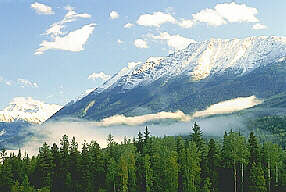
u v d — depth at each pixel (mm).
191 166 145625
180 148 160375
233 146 152125
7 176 155250
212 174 150000
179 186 148250
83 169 158250
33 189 146875
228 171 150625
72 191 157375
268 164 149125
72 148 170500
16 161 170875
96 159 161000
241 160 148625
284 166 155250
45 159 161000
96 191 156875
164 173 147000
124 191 148000
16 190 143750
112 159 155375
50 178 158875
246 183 148000
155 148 167375
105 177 158500
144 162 153125
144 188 153000
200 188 146250
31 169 166875
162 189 146750
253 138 154125
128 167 153250
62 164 162750
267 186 147625
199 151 152250
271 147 157250
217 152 154625
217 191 147625
